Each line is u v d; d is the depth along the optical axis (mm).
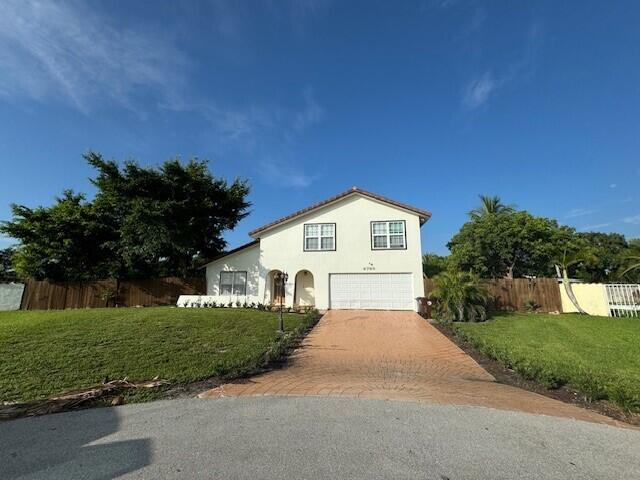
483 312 14750
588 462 3549
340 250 20172
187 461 3436
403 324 14289
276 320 13586
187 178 22125
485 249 34094
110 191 21453
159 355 8094
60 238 22062
